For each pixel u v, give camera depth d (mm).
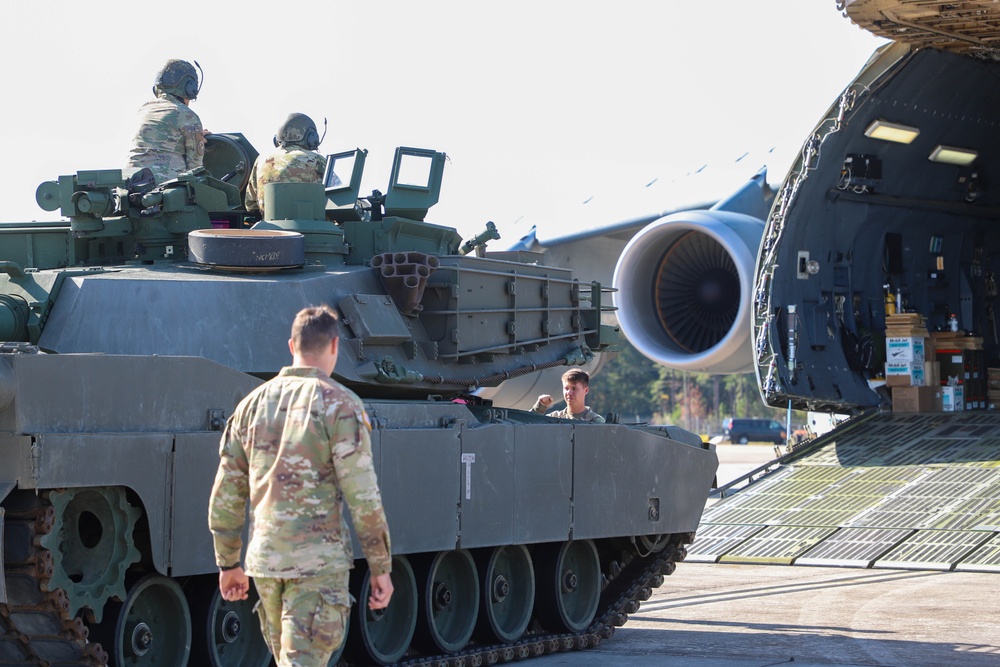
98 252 13688
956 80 25422
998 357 29891
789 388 24828
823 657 12859
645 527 15062
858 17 22719
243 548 10734
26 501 9484
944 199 28344
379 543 7406
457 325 14031
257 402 7664
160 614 10703
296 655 7273
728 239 24594
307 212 13852
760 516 22359
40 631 9805
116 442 9789
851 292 26812
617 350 17578
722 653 13258
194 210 13539
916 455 23750
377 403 12102
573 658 13422
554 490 13773
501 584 13633
